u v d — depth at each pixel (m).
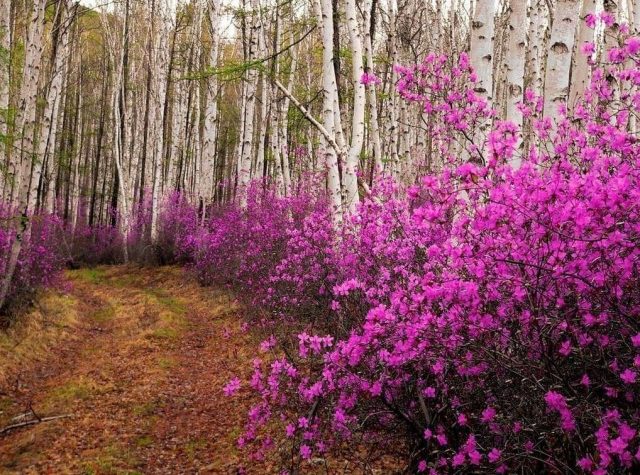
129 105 21.28
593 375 2.75
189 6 20.70
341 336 4.56
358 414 3.68
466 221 2.63
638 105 3.24
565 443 2.76
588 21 3.63
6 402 6.20
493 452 2.61
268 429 5.05
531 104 4.71
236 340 8.20
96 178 26.16
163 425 5.68
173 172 22.77
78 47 25.17
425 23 15.41
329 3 7.14
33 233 11.10
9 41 11.64
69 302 10.59
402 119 11.81
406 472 3.48
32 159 8.94
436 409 3.30
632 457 2.12
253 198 11.75
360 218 5.14
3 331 7.88
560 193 2.33
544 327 2.54
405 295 2.90
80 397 6.28
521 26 4.73
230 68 8.24
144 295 11.98
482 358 2.86
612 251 2.36
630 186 2.30
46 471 4.63
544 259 2.43
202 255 13.29
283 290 7.46
